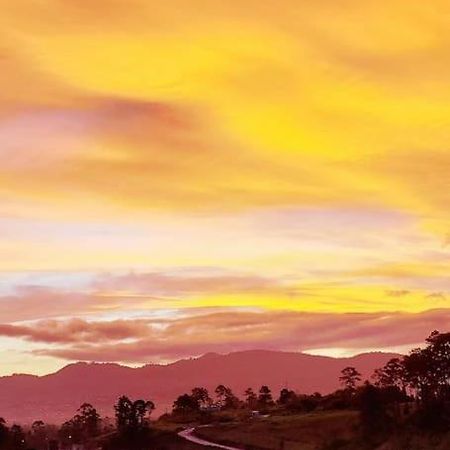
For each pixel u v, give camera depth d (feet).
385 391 520.42
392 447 456.45
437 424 466.70
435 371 506.48
